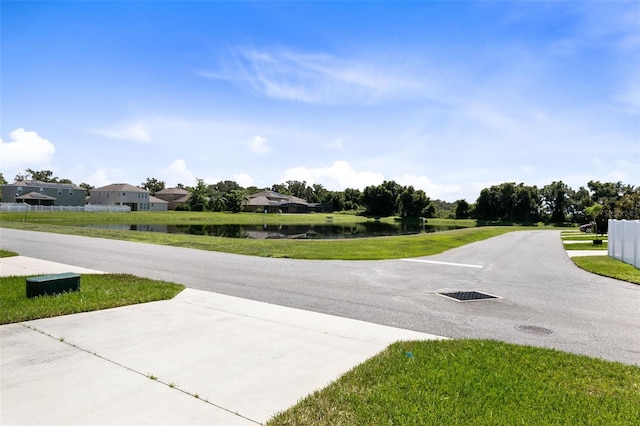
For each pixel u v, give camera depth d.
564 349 4.96
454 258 15.02
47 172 103.50
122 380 3.64
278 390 3.54
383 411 3.17
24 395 3.30
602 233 29.42
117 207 64.88
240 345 4.68
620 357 4.71
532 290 8.91
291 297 7.48
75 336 4.84
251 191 127.62
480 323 6.08
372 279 9.66
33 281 6.62
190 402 3.27
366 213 99.38
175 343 4.68
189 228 40.25
